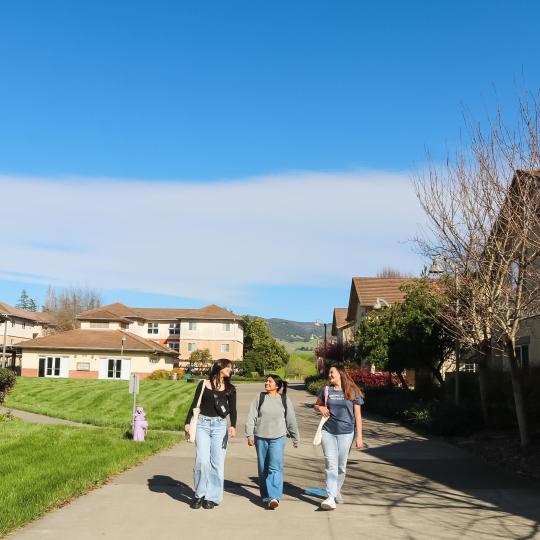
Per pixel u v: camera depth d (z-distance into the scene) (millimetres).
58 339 60781
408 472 12047
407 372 36219
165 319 85375
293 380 80750
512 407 18062
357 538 7145
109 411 26516
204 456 8578
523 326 20359
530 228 12703
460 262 14562
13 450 13094
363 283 47562
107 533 7223
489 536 7309
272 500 8508
